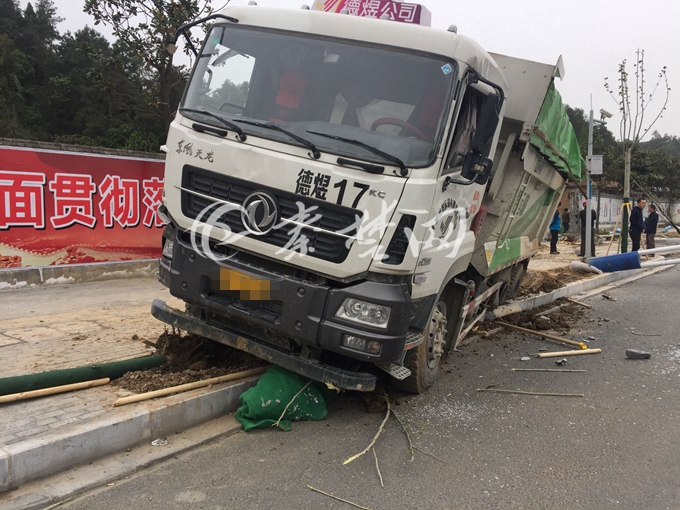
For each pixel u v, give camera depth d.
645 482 3.76
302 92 4.33
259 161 4.08
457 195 4.66
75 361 4.89
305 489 3.44
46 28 55.75
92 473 3.42
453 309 5.97
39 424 3.58
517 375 6.09
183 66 21.39
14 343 5.39
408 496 3.44
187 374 4.61
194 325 4.57
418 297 4.32
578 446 4.30
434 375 5.51
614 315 9.69
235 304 4.28
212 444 3.98
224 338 4.47
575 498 3.51
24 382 3.99
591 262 14.37
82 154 8.69
